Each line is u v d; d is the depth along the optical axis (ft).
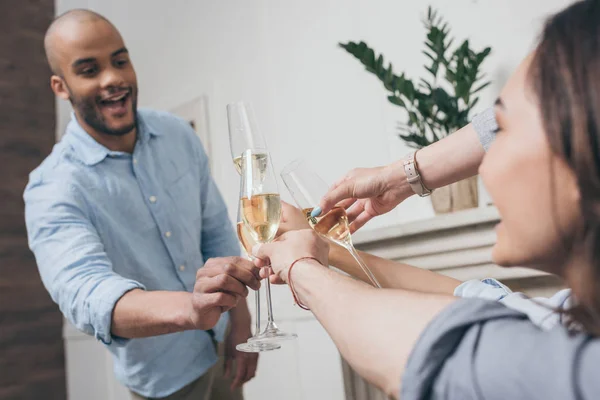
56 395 11.92
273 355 8.08
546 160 1.77
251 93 9.20
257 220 3.61
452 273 5.98
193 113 10.11
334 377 7.06
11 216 11.89
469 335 1.76
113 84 6.00
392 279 3.49
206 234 7.01
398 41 7.36
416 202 7.01
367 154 7.61
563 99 1.66
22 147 12.26
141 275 6.03
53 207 5.64
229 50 9.58
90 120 6.08
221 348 6.56
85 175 5.93
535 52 1.84
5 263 11.68
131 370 6.00
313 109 8.29
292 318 7.68
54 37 6.13
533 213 1.82
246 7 9.32
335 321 2.14
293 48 8.59
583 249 1.71
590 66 1.62
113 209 6.01
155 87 11.10
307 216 3.63
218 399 6.55
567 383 1.49
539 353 1.59
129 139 6.34
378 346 1.92
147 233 6.21
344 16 7.97
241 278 4.14
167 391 5.99
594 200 1.61
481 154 3.53
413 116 6.19
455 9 6.82
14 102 12.27
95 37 6.06
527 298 2.52
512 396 1.58
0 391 11.23
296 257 2.61
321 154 8.18
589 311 1.68
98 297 4.80
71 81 6.06
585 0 1.75
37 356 11.79
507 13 6.34
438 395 1.75
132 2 11.66
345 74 7.90
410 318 1.91
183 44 10.45
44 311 12.04
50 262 5.34
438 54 6.08
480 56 5.90
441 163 3.66
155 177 6.35
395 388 1.85
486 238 5.60
